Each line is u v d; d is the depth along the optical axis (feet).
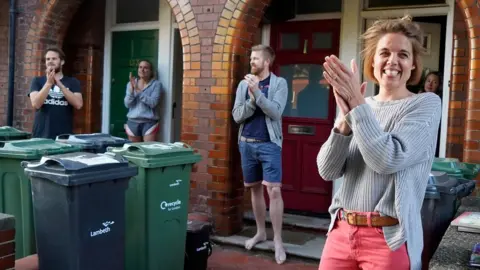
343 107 6.39
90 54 23.75
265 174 15.81
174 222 12.75
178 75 22.63
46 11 22.16
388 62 6.98
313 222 19.08
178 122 22.74
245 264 15.60
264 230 16.92
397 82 7.02
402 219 6.61
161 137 22.36
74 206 10.26
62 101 17.60
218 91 17.88
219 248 17.12
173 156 12.43
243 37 17.95
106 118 24.13
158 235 12.26
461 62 16.31
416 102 6.90
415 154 6.48
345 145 6.95
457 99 16.30
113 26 23.80
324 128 20.01
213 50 17.95
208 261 15.81
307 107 20.43
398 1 18.56
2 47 23.54
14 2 22.68
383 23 7.16
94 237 10.61
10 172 12.84
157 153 12.00
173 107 22.40
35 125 17.57
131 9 23.56
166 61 22.35
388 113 7.00
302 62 20.42
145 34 23.16
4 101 23.65
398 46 6.93
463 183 11.14
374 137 6.20
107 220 10.85
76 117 23.93
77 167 10.25
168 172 12.42
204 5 18.13
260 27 21.06
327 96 20.01
